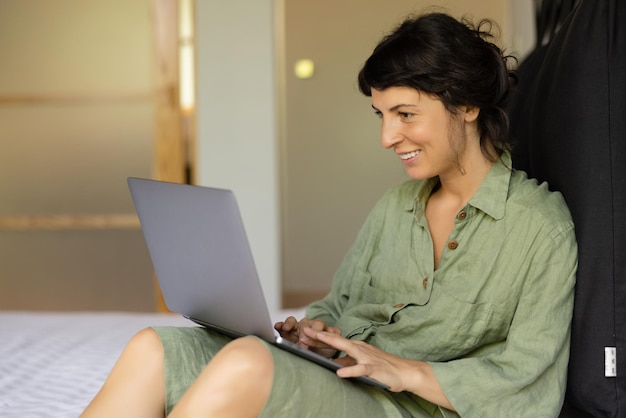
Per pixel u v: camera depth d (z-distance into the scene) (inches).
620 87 59.7
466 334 57.4
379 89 57.3
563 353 56.7
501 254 57.2
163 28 152.9
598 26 61.2
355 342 54.4
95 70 154.0
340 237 218.7
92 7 153.2
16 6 153.3
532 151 68.1
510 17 165.3
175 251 56.5
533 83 76.6
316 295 216.7
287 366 49.5
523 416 54.9
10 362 79.1
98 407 54.4
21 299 158.2
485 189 58.4
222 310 54.8
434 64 55.7
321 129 216.4
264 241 149.4
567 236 56.8
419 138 57.1
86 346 86.5
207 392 48.0
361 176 217.0
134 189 58.4
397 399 57.3
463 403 53.9
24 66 154.2
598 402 57.4
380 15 212.5
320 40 214.4
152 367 55.1
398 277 62.2
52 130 154.9
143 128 154.6
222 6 147.3
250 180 149.0
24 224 156.5
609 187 58.4
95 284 157.9
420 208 62.8
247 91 147.9
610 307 57.2
